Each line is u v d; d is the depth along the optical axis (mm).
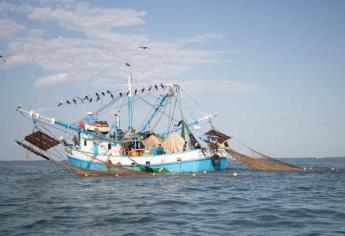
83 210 24172
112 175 51406
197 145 54250
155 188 36625
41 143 47531
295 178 47031
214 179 45281
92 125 52688
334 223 19828
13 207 25906
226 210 23969
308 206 25188
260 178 46938
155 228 19000
